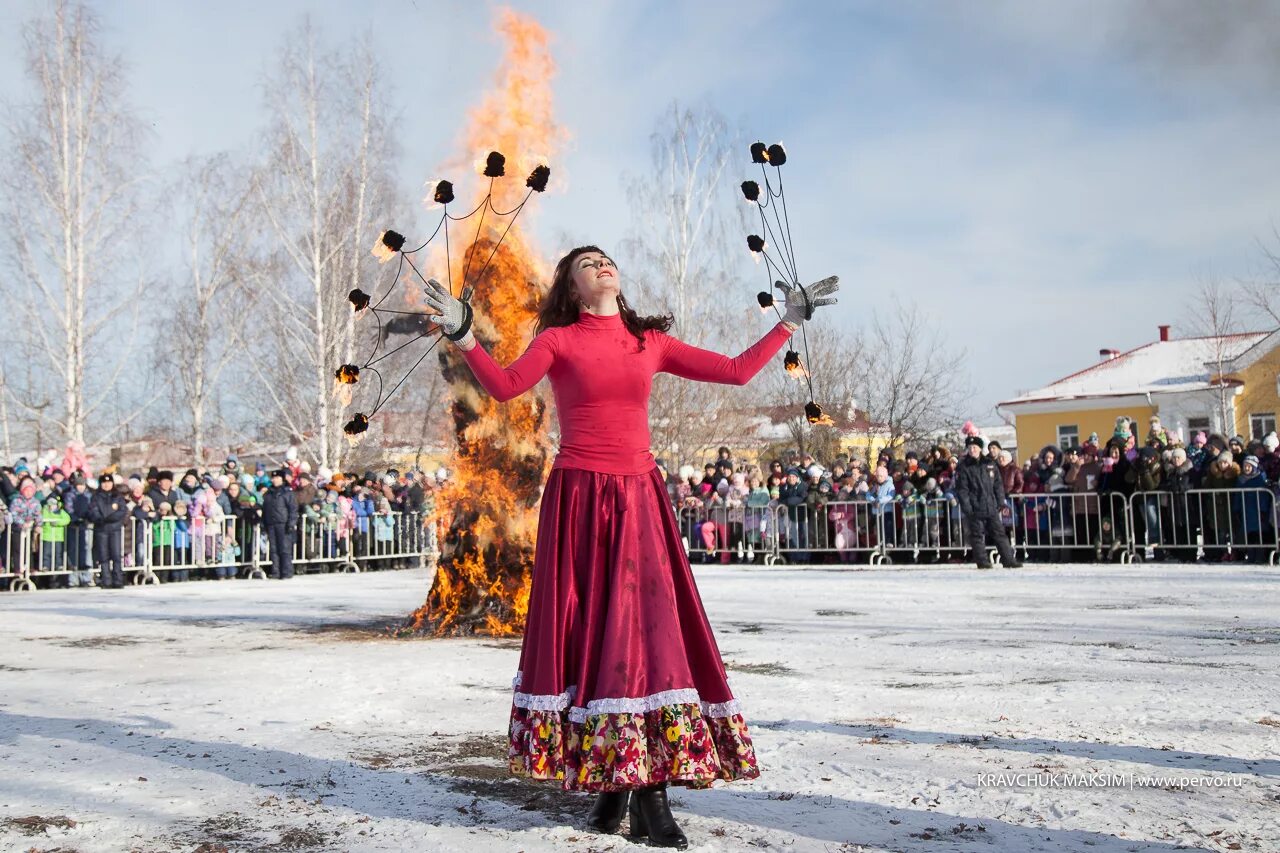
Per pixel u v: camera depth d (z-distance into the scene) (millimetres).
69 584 17906
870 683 6199
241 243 34031
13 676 7020
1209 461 17203
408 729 5066
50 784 4059
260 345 34625
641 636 3486
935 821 3457
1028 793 3752
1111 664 6766
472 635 9008
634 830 3404
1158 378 49719
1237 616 9320
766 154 4047
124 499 17766
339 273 32156
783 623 9555
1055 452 18734
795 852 3184
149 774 4207
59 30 30641
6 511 17031
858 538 19578
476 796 3871
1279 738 4559
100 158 30844
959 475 16875
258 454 38156
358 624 10352
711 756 3406
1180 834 3277
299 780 4098
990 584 13508
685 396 37125
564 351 3678
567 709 3486
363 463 32625
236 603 13359
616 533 3566
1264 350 46969
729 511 20750
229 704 5809
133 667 7418
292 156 32500
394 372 32094
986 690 5879
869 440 40219
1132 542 17406
